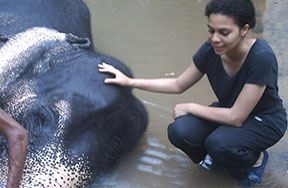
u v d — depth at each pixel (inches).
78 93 116.4
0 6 155.1
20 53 123.2
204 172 128.7
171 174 128.0
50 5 163.6
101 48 198.5
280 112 118.4
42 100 115.6
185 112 121.0
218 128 118.0
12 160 93.8
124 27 220.7
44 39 127.2
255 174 121.6
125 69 131.2
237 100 111.7
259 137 115.9
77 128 113.3
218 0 100.0
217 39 101.8
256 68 106.7
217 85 118.6
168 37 209.3
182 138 119.9
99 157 118.8
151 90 127.3
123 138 128.1
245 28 102.6
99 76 121.4
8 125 93.8
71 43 129.1
